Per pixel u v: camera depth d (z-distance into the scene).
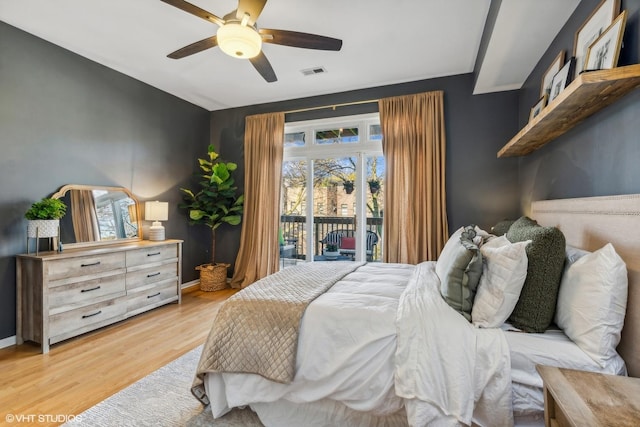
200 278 4.38
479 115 3.40
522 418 1.31
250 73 3.51
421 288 1.85
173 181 4.23
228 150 4.75
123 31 2.69
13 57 2.62
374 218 4.04
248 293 1.84
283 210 4.53
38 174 2.80
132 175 3.66
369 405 1.42
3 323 2.56
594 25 1.70
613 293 1.23
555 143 2.29
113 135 3.44
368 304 1.64
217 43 2.22
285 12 2.38
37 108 2.79
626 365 1.24
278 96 4.23
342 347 1.49
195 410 1.74
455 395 1.29
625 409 0.88
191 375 2.11
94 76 3.25
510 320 1.49
